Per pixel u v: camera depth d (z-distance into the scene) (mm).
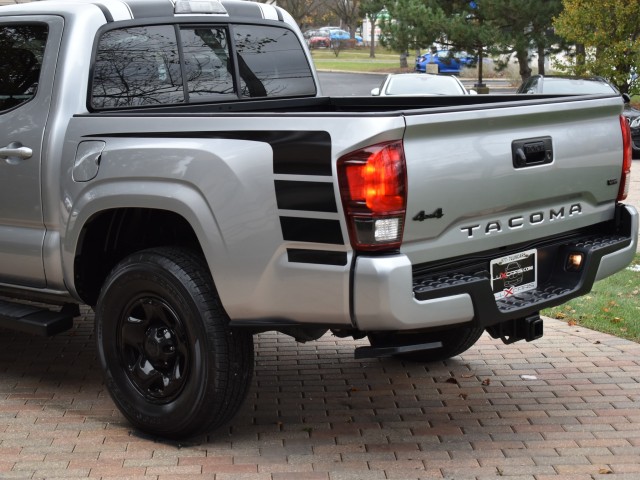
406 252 3922
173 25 5219
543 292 4527
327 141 3855
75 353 6055
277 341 6293
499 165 4180
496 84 41406
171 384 4418
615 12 24938
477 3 30562
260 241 4059
